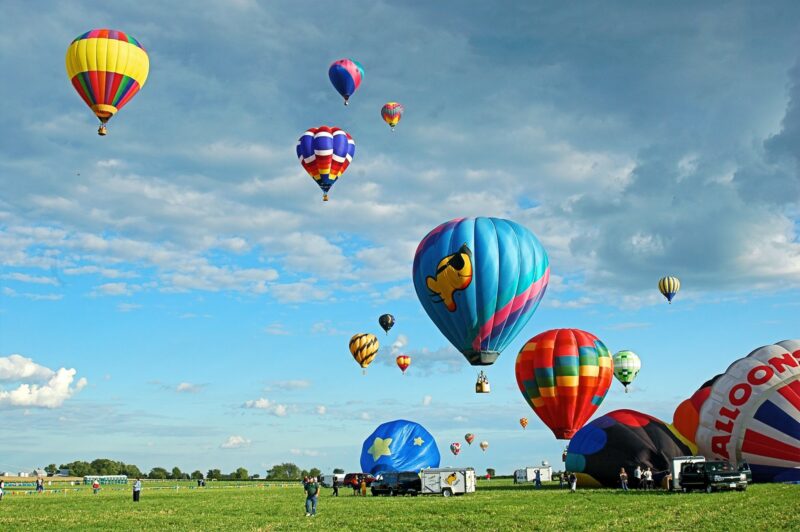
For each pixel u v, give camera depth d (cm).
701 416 4222
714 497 3309
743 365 4150
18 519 3266
